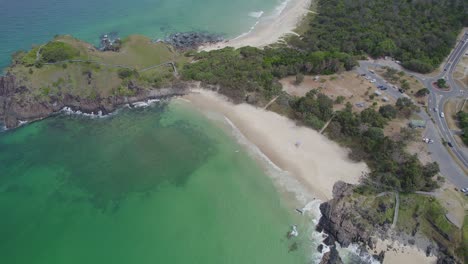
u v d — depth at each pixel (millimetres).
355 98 118562
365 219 80438
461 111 109812
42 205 85812
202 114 116250
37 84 114812
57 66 118250
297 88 124625
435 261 74438
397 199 83688
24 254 75188
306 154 99500
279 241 78562
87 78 118875
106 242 78062
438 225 78000
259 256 75688
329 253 76188
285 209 85125
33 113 112125
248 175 94250
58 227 80812
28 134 107875
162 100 122375
